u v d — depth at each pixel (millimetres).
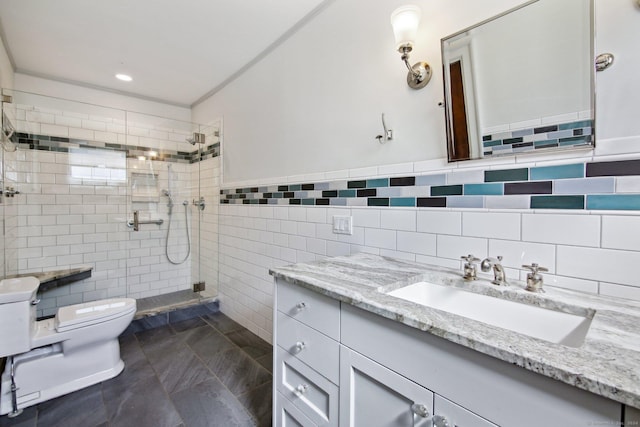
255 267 2441
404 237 1413
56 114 2656
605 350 564
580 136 932
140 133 3080
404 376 769
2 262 2018
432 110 1307
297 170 2027
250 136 2492
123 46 2209
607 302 828
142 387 1752
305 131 1959
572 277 959
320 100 1847
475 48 1149
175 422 1481
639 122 838
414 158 1377
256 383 1802
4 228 2062
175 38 2109
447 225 1261
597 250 913
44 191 2596
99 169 2861
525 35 1031
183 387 1758
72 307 1882
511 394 585
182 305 2818
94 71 2592
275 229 2225
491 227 1135
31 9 1778
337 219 1746
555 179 987
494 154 1122
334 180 1764
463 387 654
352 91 1650
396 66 1440
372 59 1547
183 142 3320
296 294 1139
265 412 1558
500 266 1009
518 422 578
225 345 2275
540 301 875
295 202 2043
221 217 2906
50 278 2453
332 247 1781
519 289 953
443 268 1238
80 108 2777
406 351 765
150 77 2717
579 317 801
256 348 2230
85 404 1599
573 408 515
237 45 2207
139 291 3080
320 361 1029
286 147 2115
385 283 1014
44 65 2475
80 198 2766
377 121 1529
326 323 1005
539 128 1015
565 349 567
